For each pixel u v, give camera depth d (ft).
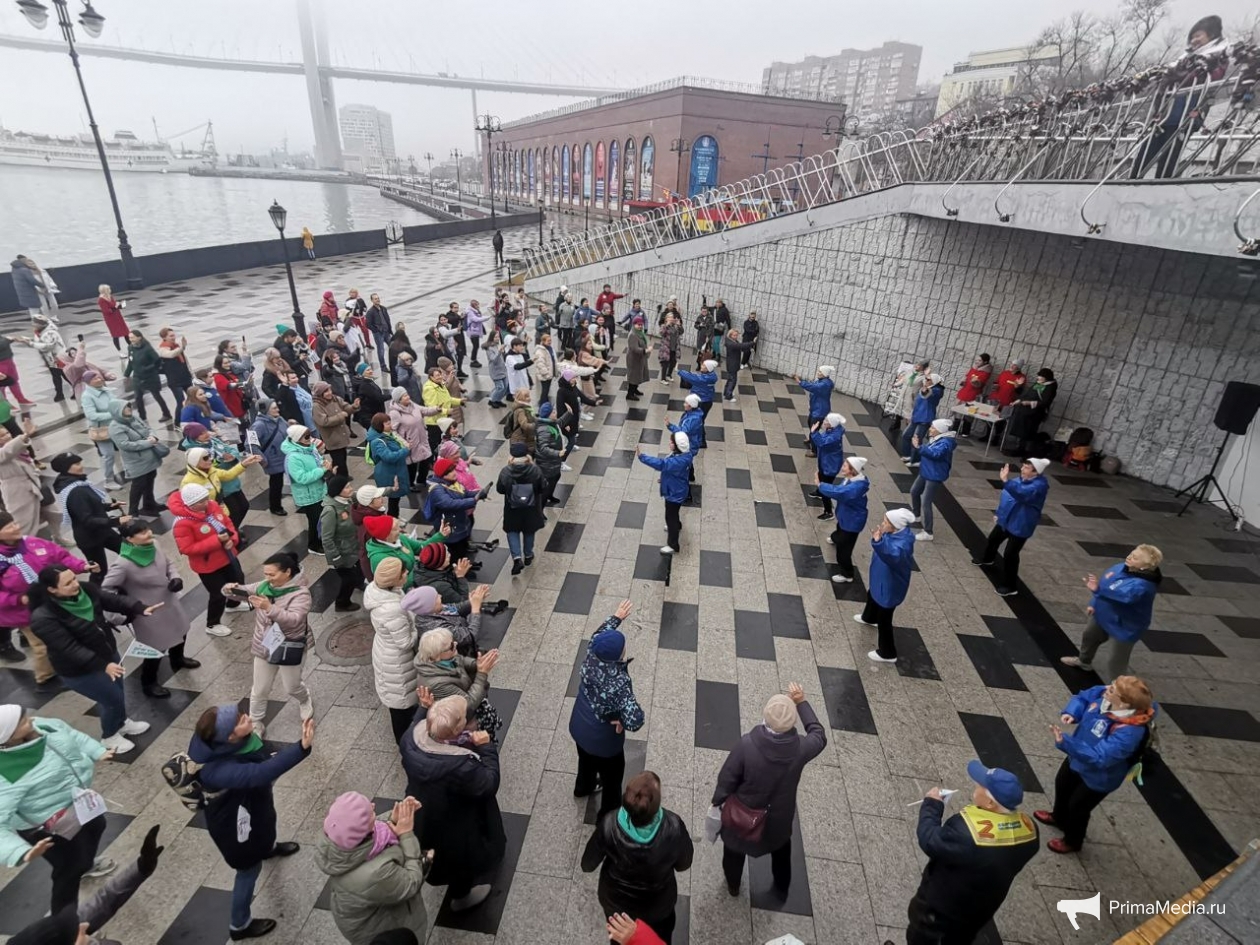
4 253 116.88
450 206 221.05
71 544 24.94
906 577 19.65
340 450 28.68
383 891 9.63
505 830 15.01
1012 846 10.18
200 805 11.07
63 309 60.75
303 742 11.66
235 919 12.42
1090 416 37.04
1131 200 22.68
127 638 20.62
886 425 43.14
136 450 25.75
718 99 139.95
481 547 25.57
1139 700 13.23
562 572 24.98
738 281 56.13
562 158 209.46
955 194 35.83
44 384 41.93
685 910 13.51
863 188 47.50
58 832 11.51
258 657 15.92
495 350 41.70
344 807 9.45
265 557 25.22
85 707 17.98
